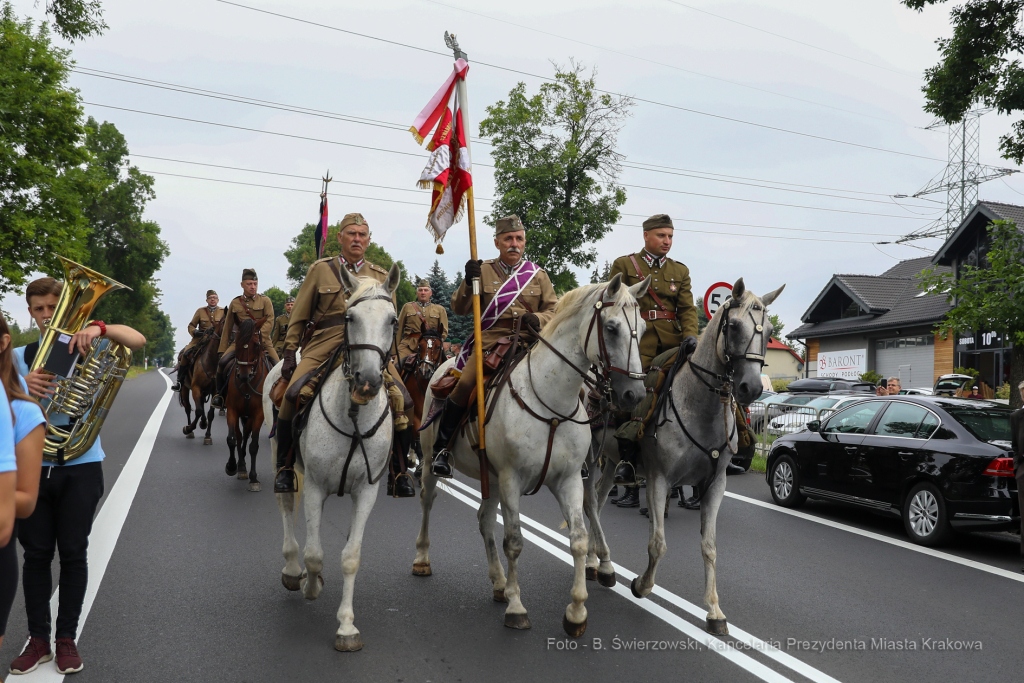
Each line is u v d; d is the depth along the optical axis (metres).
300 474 5.46
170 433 14.92
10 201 23.39
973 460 7.41
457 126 5.97
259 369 9.70
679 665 4.43
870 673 4.38
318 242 11.30
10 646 4.48
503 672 4.26
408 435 5.29
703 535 5.22
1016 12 13.23
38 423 2.99
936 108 14.34
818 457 9.24
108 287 4.05
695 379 5.23
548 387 4.85
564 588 5.89
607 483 6.54
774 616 5.35
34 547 4.12
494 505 5.59
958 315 12.12
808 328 36.41
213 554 6.52
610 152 31.44
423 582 5.93
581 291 4.84
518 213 31.47
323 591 5.63
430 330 10.85
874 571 6.64
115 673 4.13
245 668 4.23
